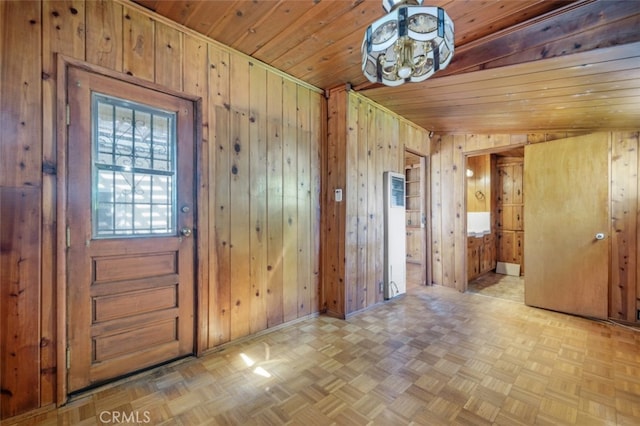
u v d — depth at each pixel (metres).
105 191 1.82
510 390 1.78
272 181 2.67
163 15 1.96
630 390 1.78
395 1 1.49
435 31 1.34
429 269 4.36
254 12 1.90
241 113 2.43
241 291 2.45
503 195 5.23
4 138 1.49
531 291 3.37
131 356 1.91
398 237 3.71
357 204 3.14
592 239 3.00
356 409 1.61
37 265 1.58
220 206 2.31
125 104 1.89
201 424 1.50
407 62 1.55
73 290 1.70
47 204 1.60
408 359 2.15
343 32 2.10
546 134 3.41
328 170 3.13
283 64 2.57
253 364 2.09
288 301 2.81
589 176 3.04
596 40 1.61
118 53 1.83
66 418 1.54
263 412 1.59
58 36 1.63
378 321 2.91
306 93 2.95
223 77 2.31
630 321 2.86
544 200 3.31
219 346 2.31
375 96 3.06
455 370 2.00
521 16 1.81
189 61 2.13
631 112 2.48
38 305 1.58
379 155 3.44
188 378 1.91
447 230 4.24
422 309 3.27
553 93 2.30
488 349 2.31
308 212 2.99
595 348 2.34
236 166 2.41
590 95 2.26
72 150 1.69
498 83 2.24
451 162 4.21
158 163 2.04
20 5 1.53
